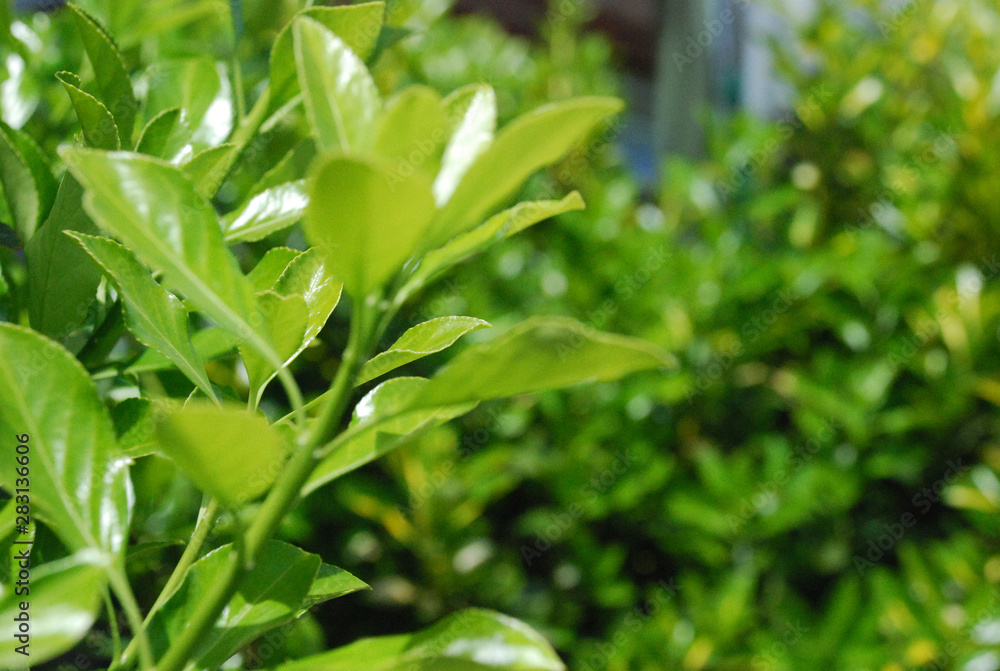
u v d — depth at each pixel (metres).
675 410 1.66
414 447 1.40
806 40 1.95
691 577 1.46
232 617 0.47
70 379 0.46
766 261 1.66
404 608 1.52
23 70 0.70
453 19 2.55
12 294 0.53
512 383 0.41
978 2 1.79
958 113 1.68
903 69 1.87
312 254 0.50
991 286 1.65
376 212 0.41
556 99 1.97
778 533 1.55
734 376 1.68
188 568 0.47
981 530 1.47
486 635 0.43
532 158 0.42
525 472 1.58
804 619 1.41
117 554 0.45
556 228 1.79
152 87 0.57
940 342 1.62
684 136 2.73
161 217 0.45
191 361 0.48
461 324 0.50
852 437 1.57
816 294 1.66
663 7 2.83
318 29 0.45
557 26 2.12
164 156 0.55
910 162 1.73
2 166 0.49
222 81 0.58
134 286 0.48
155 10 0.75
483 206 0.42
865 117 1.83
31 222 0.51
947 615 1.36
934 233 1.71
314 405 0.48
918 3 1.83
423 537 1.47
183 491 0.93
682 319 1.60
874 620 1.32
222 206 0.93
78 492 0.45
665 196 1.86
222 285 0.45
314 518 1.40
